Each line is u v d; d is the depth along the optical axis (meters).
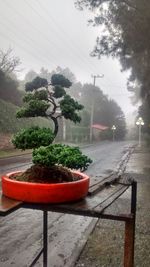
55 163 3.14
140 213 8.38
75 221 7.71
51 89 4.48
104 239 6.27
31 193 2.90
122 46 24.02
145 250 5.70
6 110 33.88
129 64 28.78
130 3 21.55
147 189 12.05
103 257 5.36
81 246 5.86
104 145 54.50
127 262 2.97
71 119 4.31
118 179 4.17
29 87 4.46
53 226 7.32
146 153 32.78
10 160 22.67
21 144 3.53
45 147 3.26
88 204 2.98
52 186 2.90
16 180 3.18
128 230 2.93
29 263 5.14
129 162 23.16
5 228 7.03
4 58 41.56
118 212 2.95
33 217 7.90
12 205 2.80
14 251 5.66
